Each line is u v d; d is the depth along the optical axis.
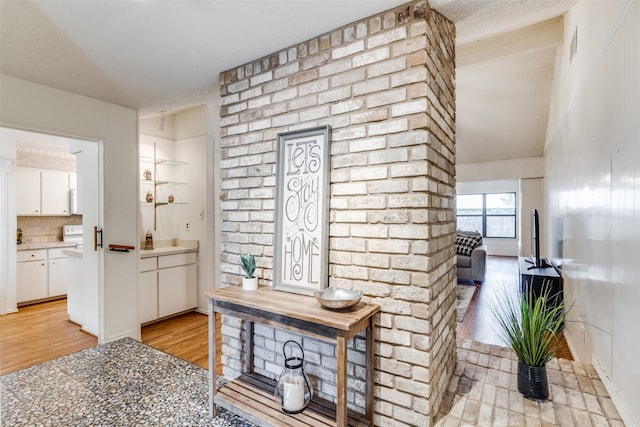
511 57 3.77
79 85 2.63
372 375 1.67
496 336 3.21
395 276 1.64
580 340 2.66
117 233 3.07
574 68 2.89
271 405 1.80
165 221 4.38
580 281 2.69
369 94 1.73
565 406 1.76
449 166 2.05
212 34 1.91
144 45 2.04
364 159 1.74
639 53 1.48
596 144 2.20
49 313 4.07
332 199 1.84
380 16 1.71
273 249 2.09
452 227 2.14
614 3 1.82
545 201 5.52
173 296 3.97
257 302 1.74
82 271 3.55
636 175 1.53
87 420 1.88
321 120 1.90
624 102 1.67
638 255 1.50
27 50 2.08
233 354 2.33
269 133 2.16
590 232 2.37
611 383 1.85
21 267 4.30
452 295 2.12
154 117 4.25
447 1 1.65
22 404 2.04
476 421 1.65
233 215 2.35
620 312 1.73
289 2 1.62
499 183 9.48
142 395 2.14
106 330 3.00
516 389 1.93
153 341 3.22
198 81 2.59
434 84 1.70
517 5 1.76
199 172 4.21
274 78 2.13
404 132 1.62
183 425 1.83
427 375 1.55
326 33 1.90
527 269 3.85
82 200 3.40
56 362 2.61
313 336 1.53
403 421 1.62
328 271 1.85
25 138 4.15
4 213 4.05
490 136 6.02
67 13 1.71
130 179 3.18
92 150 3.20
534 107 4.96
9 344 3.10
